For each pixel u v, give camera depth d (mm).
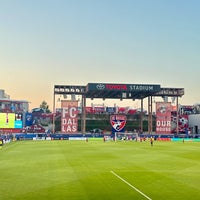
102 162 41281
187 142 104625
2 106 141500
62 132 118312
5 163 39750
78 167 36031
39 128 141500
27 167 35906
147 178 28797
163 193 22641
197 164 39625
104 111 152875
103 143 91938
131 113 153875
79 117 150250
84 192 22766
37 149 65375
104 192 22797
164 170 34062
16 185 25234
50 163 39875
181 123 147750
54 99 123125
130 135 122812
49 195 21781
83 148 68750
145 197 21406
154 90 113625
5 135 105875
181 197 21516
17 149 65375
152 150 63938
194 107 171500
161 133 122500
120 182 26719
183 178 28906
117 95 129375
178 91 127875
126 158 46844
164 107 122812
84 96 125000
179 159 45906
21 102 146875
